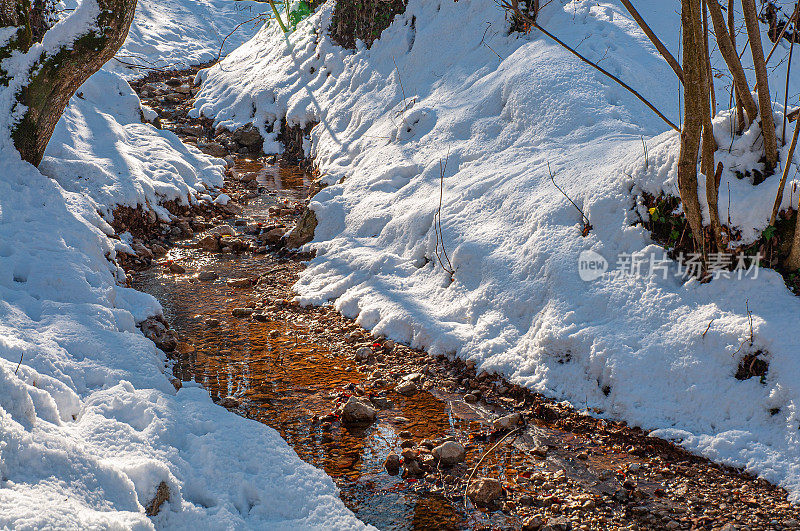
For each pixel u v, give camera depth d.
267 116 11.82
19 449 2.66
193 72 16.47
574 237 5.44
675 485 3.83
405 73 9.79
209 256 7.59
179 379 5.00
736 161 4.72
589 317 4.94
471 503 3.72
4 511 2.30
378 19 10.70
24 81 6.64
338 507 3.46
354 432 4.41
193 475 3.34
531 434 4.37
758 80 4.46
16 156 6.66
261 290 6.73
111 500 2.74
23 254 5.44
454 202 6.63
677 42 8.23
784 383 4.04
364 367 5.28
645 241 5.10
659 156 5.14
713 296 4.60
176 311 6.23
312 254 7.35
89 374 4.04
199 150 10.89
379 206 7.42
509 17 8.90
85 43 6.72
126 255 7.19
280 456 3.72
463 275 5.85
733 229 4.61
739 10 8.80
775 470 3.80
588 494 3.78
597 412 4.50
